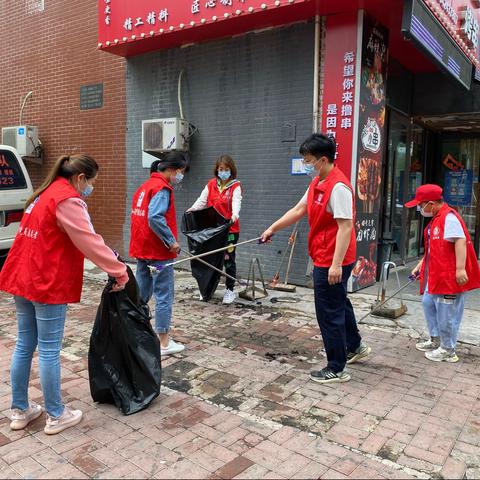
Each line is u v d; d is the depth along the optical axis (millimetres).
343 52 5820
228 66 6918
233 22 6281
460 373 3883
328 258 3467
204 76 7176
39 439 2850
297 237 6539
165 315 4098
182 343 4461
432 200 4055
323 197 3408
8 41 9914
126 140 8211
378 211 6594
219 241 5637
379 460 2678
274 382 3664
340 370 3672
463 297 4090
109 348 3205
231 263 5816
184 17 6523
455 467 2623
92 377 3229
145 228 3998
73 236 2697
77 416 3027
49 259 2717
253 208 6875
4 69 10102
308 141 3436
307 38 6180
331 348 3619
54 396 2889
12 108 10062
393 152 7555
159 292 4094
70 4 8750
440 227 3975
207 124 7223
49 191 2760
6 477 2490
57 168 2848
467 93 7375
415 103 7789
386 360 4133
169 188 4004
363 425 3051
